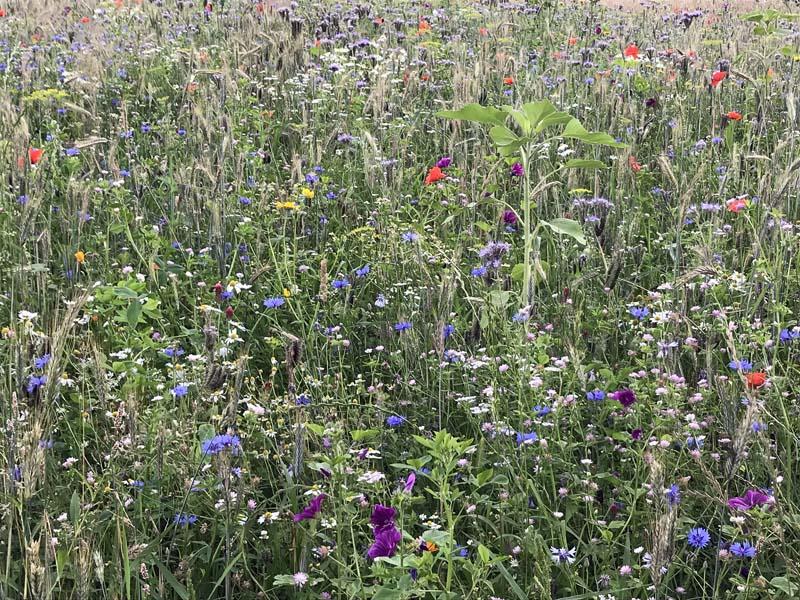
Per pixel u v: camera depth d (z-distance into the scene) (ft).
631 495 9.56
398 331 12.66
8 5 32.89
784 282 12.78
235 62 23.48
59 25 31.83
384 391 12.23
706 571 9.08
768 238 14.03
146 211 16.60
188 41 28.60
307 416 10.23
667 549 7.34
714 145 18.47
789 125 15.78
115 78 23.58
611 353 12.60
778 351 12.28
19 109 20.06
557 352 12.22
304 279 14.16
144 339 11.21
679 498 8.83
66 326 8.01
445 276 10.66
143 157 19.86
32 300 12.35
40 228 14.73
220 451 8.46
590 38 30.22
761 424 9.20
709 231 13.52
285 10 30.66
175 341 12.10
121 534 8.16
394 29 31.55
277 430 10.35
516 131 19.65
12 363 8.80
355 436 8.71
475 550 9.16
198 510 9.42
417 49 27.71
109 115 20.74
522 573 8.92
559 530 9.22
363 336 13.55
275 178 18.39
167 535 9.25
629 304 12.55
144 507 9.13
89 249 14.80
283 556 9.11
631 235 14.96
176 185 16.38
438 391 11.39
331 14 31.68
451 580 8.23
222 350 11.14
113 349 11.68
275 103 22.56
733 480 9.71
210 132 16.98
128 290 11.71
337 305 13.29
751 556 8.23
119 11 31.76
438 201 16.38
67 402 11.09
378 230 15.64
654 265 15.21
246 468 9.45
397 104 21.53
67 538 8.23
